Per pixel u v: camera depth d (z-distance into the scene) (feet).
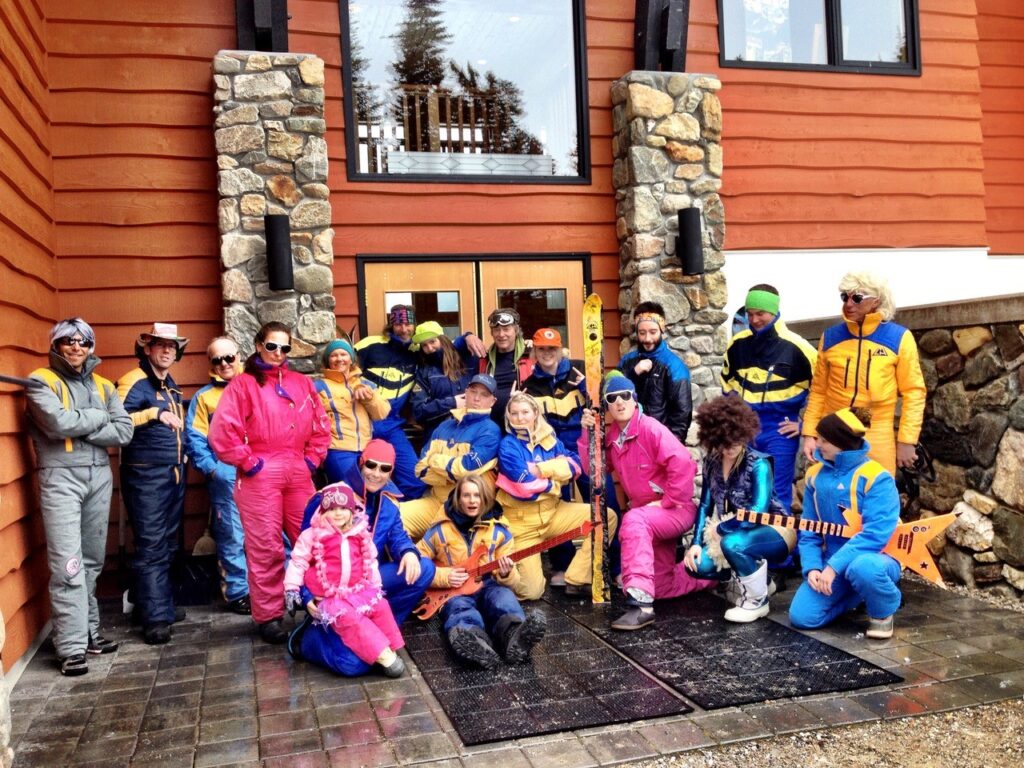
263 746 9.30
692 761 8.75
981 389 14.47
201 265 17.30
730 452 13.51
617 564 15.23
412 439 18.47
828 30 21.24
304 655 11.90
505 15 19.31
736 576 13.23
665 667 11.14
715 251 19.19
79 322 12.27
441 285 18.86
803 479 19.04
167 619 13.32
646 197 18.79
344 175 18.24
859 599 12.68
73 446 12.19
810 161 20.94
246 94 16.62
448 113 19.07
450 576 12.86
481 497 13.14
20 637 11.99
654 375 15.88
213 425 12.67
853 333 14.35
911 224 21.70
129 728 9.92
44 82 16.14
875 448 14.16
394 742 9.29
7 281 12.46
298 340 16.79
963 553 14.78
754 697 10.06
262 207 16.69
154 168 17.04
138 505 13.43
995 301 13.88
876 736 9.19
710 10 20.24
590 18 19.57
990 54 24.27
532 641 11.38
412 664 11.65
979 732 9.23
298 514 13.33
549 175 19.60
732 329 19.33
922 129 21.79
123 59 16.88
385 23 18.65
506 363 16.62
